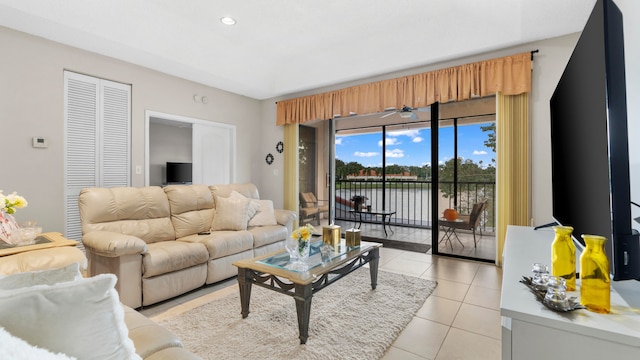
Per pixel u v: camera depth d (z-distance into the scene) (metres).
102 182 3.51
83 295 0.76
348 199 7.11
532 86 3.24
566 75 1.56
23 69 2.94
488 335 1.99
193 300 2.60
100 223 2.74
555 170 1.92
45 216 3.08
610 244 0.93
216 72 4.20
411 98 3.93
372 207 6.82
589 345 0.81
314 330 2.03
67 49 3.23
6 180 2.85
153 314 2.32
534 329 0.88
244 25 3.57
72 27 2.85
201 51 3.88
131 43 3.27
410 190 6.40
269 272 2.05
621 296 0.99
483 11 3.13
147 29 3.32
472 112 3.71
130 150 3.78
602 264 0.87
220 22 3.51
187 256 2.65
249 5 3.16
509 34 3.14
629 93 1.53
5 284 0.93
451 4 3.12
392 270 3.35
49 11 2.69
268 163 5.57
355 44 4.05
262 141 5.66
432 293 2.69
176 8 3.21
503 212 3.38
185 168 5.85
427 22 3.48
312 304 2.43
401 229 6.07
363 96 4.34
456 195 3.85
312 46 4.17
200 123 4.64
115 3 2.98
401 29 3.65
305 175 5.23
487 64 3.40
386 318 2.19
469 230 3.76
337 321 2.15
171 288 2.55
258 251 3.44
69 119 3.25
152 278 2.44
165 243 2.89
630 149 1.52
